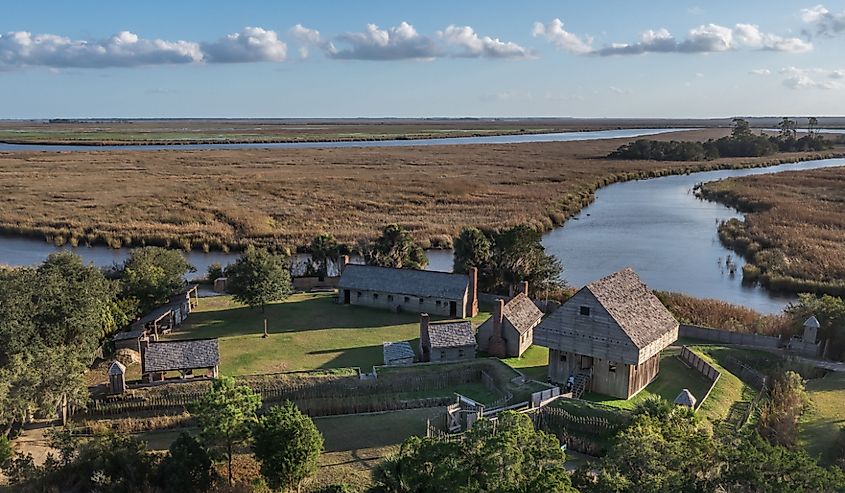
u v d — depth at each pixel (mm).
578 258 90062
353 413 43375
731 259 89562
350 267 66750
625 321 44531
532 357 52938
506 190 139875
